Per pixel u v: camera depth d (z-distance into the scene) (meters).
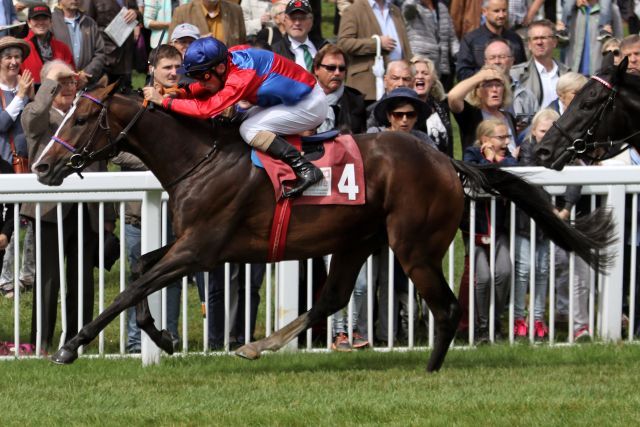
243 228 14.52
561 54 28.17
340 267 15.38
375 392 13.65
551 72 22.19
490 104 19.23
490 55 21.69
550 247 16.47
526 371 14.97
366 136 14.90
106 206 16.31
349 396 13.39
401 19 22.86
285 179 14.22
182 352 16.30
